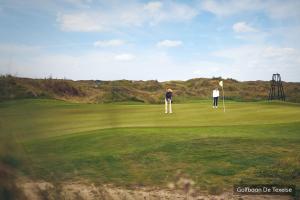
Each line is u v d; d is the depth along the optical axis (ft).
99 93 247.09
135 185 31.09
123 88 284.41
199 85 366.63
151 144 45.85
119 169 35.94
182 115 75.46
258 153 41.63
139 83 340.18
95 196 25.23
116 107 97.04
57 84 222.07
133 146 44.91
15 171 10.73
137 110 89.51
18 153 10.84
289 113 73.00
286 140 47.73
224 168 36.70
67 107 92.79
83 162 37.47
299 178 33.55
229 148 43.96
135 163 38.52
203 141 47.29
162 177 33.73
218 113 77.15
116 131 51.75
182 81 382.22
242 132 52.49
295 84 389.60
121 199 26.30
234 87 370.32
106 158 39.42
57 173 13.12
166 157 40.78
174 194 29.17
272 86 307.58
